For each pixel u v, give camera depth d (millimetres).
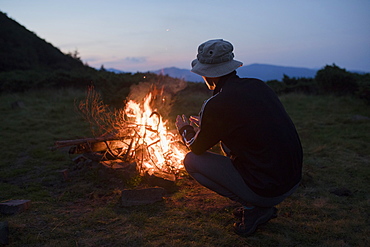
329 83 11891
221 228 2441
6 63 27906
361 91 9711
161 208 2816
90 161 3988
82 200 3070
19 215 2664
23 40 33875
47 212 2750
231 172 2203
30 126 7023
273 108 2082
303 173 3623
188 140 2391
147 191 2930
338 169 3965
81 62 38188
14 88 13258
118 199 3010
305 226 2500
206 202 2936
